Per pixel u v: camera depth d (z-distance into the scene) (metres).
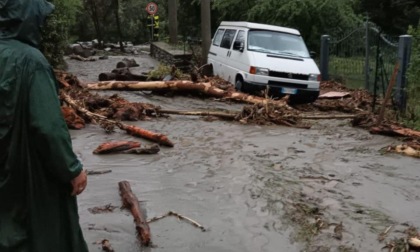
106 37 41.12
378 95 13.14
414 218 4.87
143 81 13.41
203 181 5.80
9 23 2.51
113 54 28.64
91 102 9.46
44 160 2.53
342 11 21.67
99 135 7.93
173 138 7.99
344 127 9.44
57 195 2.63
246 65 12.50
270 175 6.07
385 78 12.66
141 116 9.41
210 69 15.02
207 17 17.64
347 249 4.15
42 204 2.57
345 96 13.66
